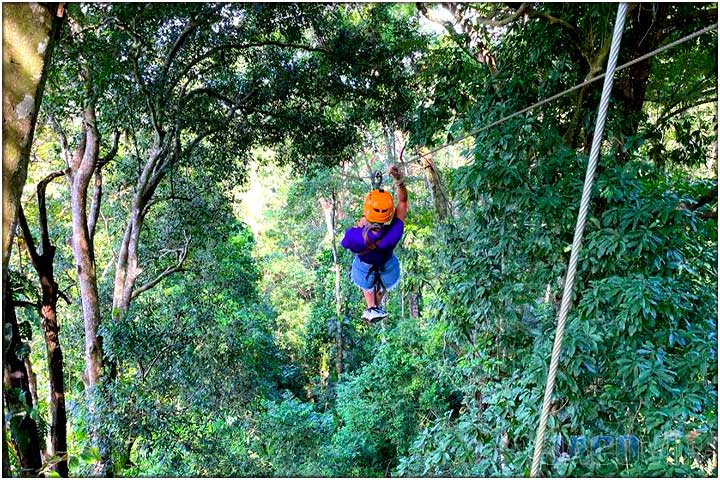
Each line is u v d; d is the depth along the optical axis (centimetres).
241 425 1243
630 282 476
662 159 732
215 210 1286
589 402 498
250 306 1850
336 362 2061
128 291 1055
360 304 2148
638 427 488
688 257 568
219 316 1462
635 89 644
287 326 2400
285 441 1294
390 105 976
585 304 500
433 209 1224
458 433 581
